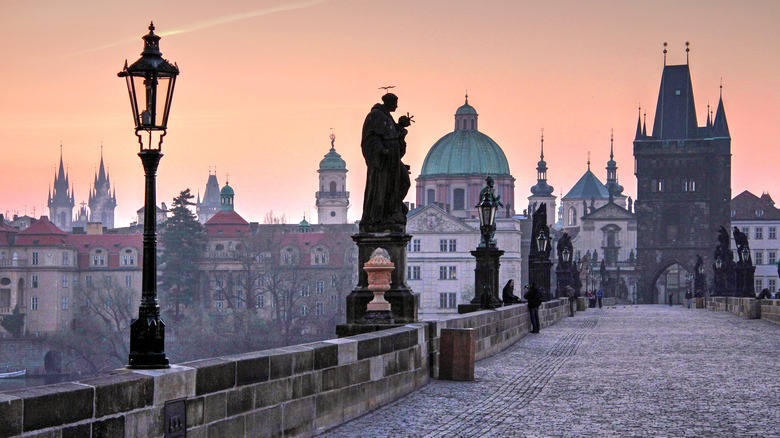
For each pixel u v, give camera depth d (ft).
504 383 94.22
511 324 150.10
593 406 78.89
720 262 373.81
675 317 263.70
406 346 85.76
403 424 70.08
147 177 54.34
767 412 75.46
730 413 75.00
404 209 96.78
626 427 68.80
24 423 40.27
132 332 52.34
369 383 75.77
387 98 97.60
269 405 58.90
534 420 72.02
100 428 44.34
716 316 269.44
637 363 116.06
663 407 78.23
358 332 90.33
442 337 95.96
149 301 53.11
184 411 50.39
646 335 173.17
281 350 62.23
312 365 64.95
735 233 291.99
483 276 153.99
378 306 90.74
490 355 128.77
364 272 95.30
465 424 70.13
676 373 103.81
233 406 54.85
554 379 98.07
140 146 54.75
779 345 144.97
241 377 55.72
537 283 234.99
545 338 165.58
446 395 85.15
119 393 45.65
